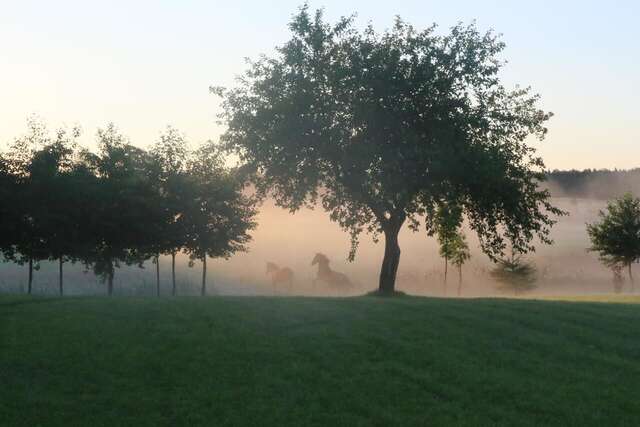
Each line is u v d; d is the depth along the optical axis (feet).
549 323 57.67
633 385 43.52
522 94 108.99
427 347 49.06
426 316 58.18
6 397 38.52
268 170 106.01
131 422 36.14
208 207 130.00
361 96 100.99
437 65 104.88
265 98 105.70
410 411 38.24
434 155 95.50
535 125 107.86
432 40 107.04
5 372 41.98
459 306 63.41
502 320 57.93
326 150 102.06
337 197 108.17
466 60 105.29
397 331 53.01
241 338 49.75
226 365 44.29
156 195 126.41
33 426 35.24
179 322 53.72
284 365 44.50
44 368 42.91
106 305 59.47
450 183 98.17
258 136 104.32
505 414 38.29
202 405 38.37
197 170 132.05
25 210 110.01
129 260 125.39
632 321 60.03
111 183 118.83
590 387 42.80
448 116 102.22
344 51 106.83
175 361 44.68
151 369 43.39
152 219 124.06
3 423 35.37
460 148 97.40
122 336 49.34
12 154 114.52
